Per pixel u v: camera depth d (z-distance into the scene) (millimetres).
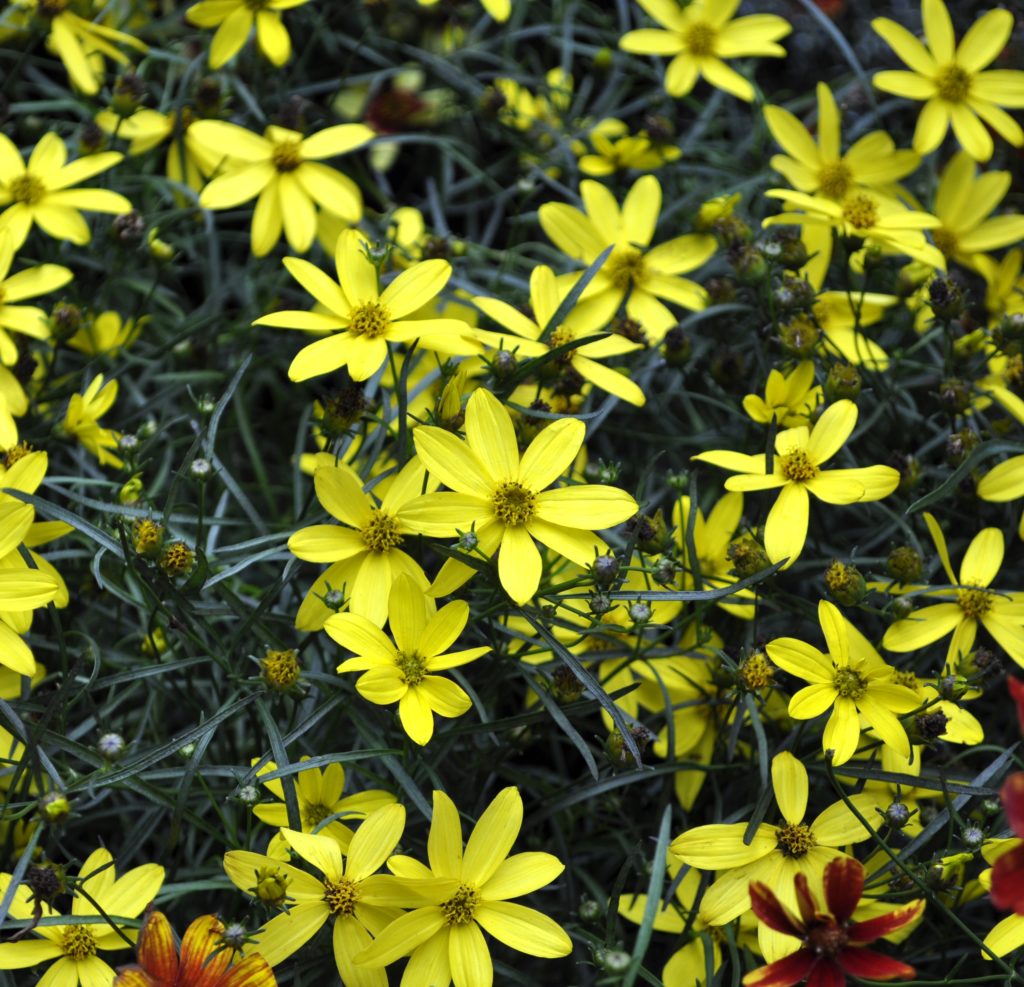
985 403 725
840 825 638
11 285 700
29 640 673
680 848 631
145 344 779
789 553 645
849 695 632
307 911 614
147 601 661
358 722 647
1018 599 666
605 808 684
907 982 623
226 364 785
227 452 764
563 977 678
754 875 632
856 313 717
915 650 682
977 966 668
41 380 738
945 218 763
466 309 740
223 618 699
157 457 754
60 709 643
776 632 692
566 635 672
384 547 642
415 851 654
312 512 684
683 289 734
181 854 670
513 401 685
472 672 681
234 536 733
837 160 760
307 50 818
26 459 640
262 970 602
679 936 668
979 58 769
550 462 635
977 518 706
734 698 647
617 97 840
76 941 618
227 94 794
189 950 604
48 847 653
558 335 680
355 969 614
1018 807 575
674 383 732
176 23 833
